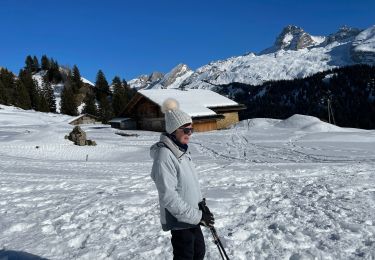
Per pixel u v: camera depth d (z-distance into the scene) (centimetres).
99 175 1350
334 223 653
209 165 1714
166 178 341
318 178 1210
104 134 4841
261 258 508
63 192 976
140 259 510
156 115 5700
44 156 2697
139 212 757
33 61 16862
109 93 14175
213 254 519
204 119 5250
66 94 11794
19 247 553
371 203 801
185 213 340
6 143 3027
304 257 503
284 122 4862
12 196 923
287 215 718
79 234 614
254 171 1445
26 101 11144
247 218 705
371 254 508
